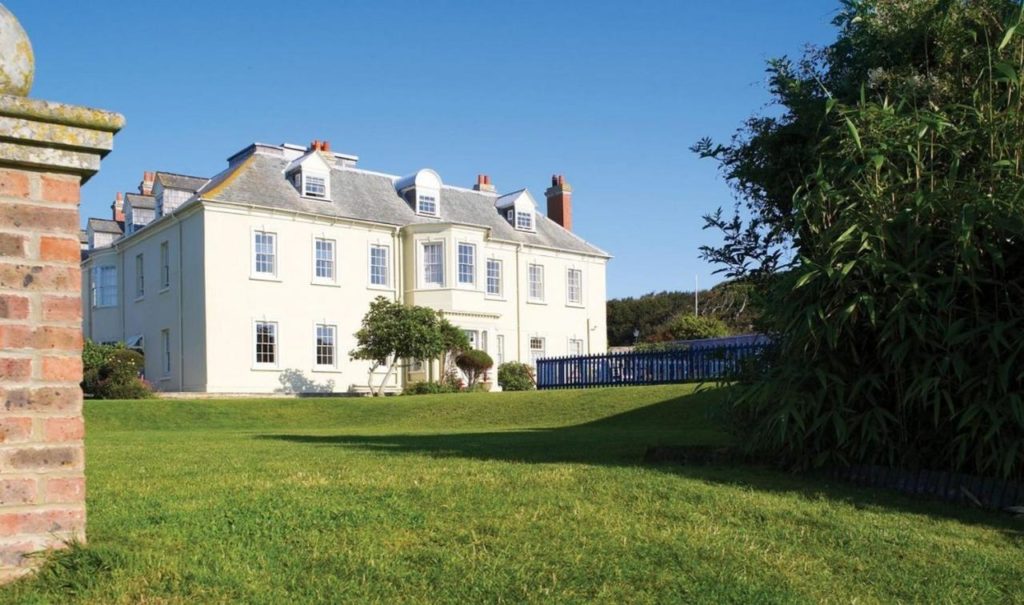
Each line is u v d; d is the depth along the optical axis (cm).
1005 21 674
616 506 528
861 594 396
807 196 674
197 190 3288
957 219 609
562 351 3728
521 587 378
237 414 2189
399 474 651
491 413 2036
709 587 390
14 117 343
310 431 1772
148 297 3212
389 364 3250
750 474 677
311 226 3078
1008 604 394
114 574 364
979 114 637
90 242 3781
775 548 454
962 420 595
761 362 761
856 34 790
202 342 2838
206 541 429
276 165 3172
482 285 3359
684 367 2734
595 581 391
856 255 639
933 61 758
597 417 1859
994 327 591
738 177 823
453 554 418
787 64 827
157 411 2155
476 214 3653
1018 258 626
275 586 373
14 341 349
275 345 2967
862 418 650
